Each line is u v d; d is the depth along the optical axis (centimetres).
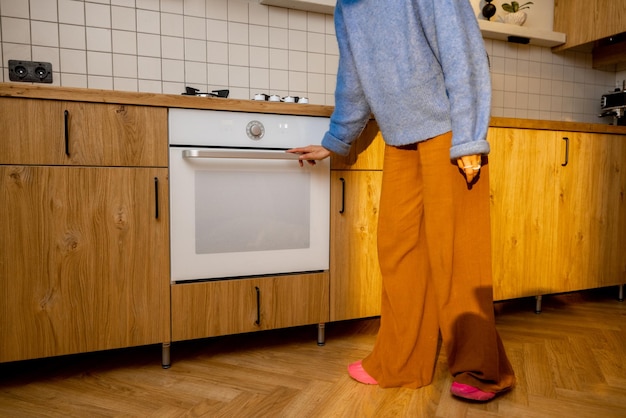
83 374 148
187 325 152
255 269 160
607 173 227
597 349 170
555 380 143
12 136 129
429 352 137
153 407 126
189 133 148
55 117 133
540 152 209
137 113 141
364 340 180
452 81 109
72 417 121
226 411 124
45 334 136
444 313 127
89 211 138
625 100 266
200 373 149
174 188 147
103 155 138
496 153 199
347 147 147
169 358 153
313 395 133
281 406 126
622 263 236
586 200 223
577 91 292
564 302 238
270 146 159
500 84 270
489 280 126
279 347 172
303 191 165
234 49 211
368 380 139
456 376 129
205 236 152
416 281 134
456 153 109
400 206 131
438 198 121
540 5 279
